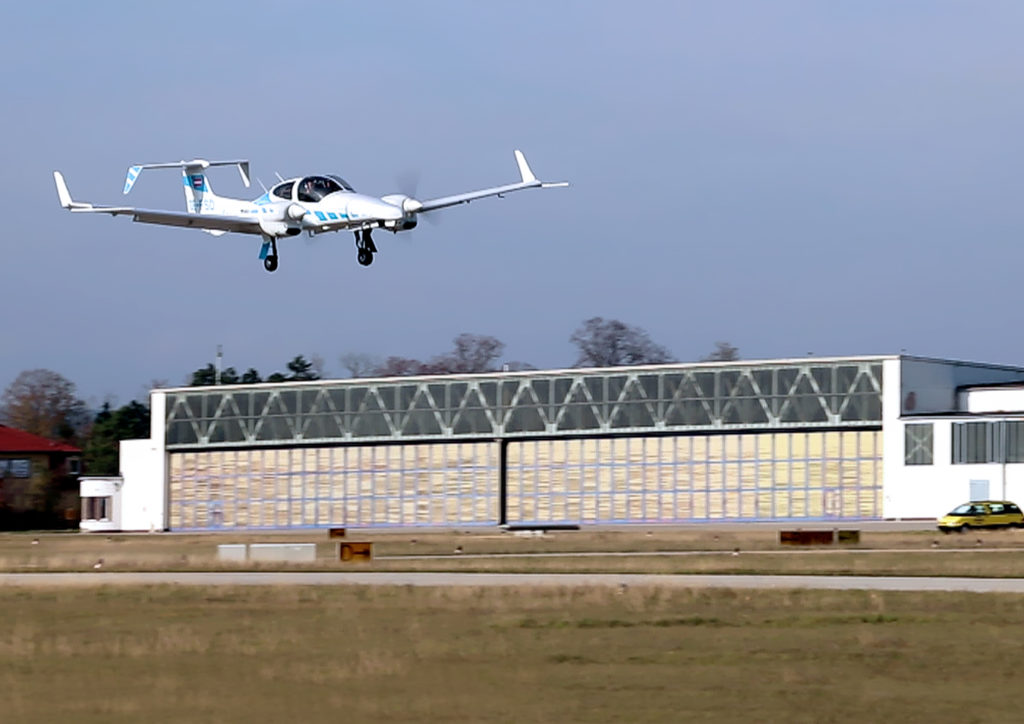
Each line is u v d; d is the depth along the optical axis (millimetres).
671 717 72750
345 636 104688
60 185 162625
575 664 89812
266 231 155250
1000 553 187125
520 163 160125
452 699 77750
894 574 153625
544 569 170625
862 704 75875
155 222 157750
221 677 86312
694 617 112875
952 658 90875
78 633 111875
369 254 152250
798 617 112438
